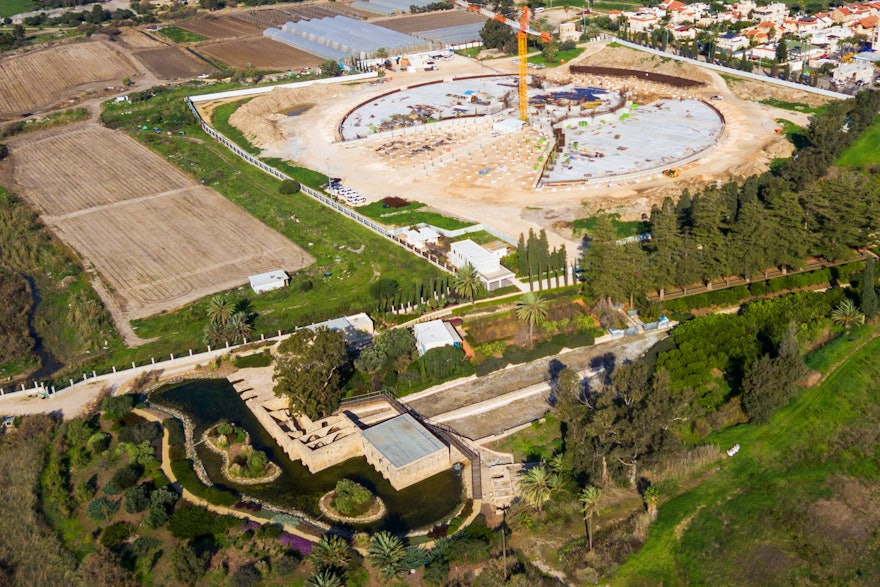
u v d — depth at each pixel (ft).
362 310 600.80
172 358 556.92
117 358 561.02
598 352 547.49
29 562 387.55
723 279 619.26
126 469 438.40
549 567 378.94
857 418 467.11
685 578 370.53
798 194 650.84
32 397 522.47
